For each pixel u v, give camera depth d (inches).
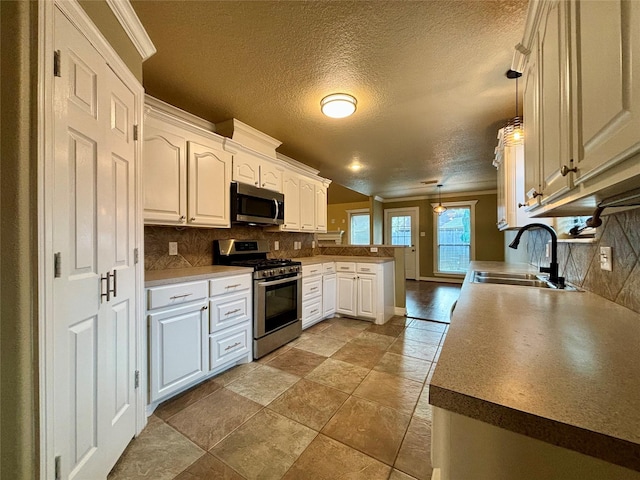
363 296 148.1
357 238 346.6
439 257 293.4
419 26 61.9
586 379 22.4
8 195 33.7
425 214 298.2
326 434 63.1
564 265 78.8
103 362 48.8
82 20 43.0
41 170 35.6
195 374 80.7
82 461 43.3
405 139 130.2
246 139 115.6
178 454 57.1
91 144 45.4
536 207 56.0
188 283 78.8
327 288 149.0
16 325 33.7
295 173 143.5
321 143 135.9
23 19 34.3
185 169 89.4
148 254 90.7
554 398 19.8
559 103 37.0
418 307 181.9
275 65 75.8
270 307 108.1
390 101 94.7
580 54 30.5
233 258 118.7
